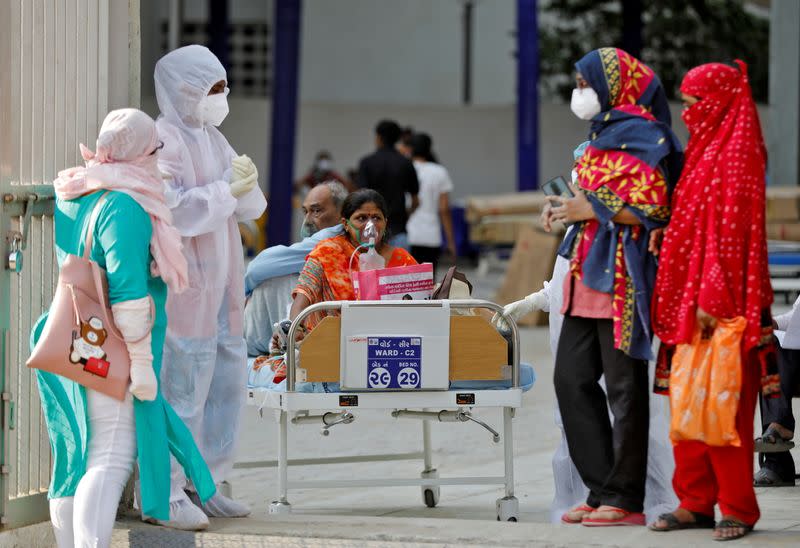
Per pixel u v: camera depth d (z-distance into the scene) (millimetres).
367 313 7504
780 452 8914
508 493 7922
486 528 6836
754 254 6309
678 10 37656
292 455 10719
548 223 6820
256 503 9117
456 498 9141
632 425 6742
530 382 7996
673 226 6449
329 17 39688
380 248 8461
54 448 6781
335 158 36688
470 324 7633
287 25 27312
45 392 6754
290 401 7559
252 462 8820
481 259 29312
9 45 6953
